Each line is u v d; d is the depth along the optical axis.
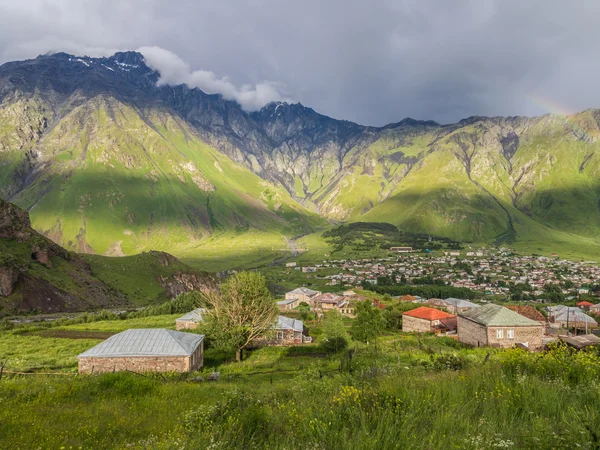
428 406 9.16
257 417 9.61
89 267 181.38
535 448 6.72
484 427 7.73
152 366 42.16
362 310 62.62
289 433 8.47
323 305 129.50
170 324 84.25
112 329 79.50
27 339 68.06
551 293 192.50
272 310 58.22
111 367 42.03
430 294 192.50
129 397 18.83
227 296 57.06
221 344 53.38
